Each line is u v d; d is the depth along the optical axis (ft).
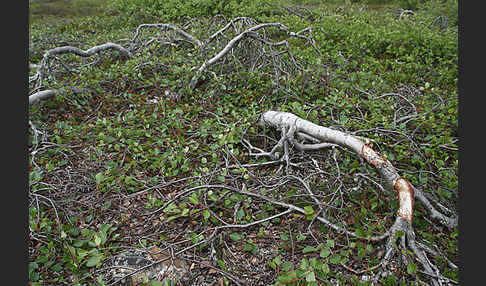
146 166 12.25
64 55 20.63
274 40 25.85
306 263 7.55
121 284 8.07
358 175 10.76
